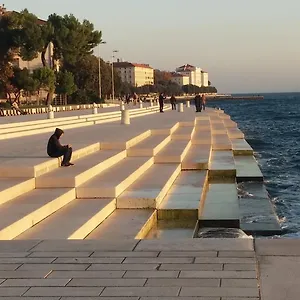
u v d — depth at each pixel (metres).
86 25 70.44
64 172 12.23
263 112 116.31
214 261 5.25
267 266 5.04
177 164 18.06
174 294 4.38
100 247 5.90
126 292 4.46
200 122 36.97
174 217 11.82
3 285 4.70
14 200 10.16
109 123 33.69
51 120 28.09
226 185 18.27
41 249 5.86
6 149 16.33
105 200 11.45
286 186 20.28
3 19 61.44
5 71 59.72
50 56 71.94
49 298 4.36
